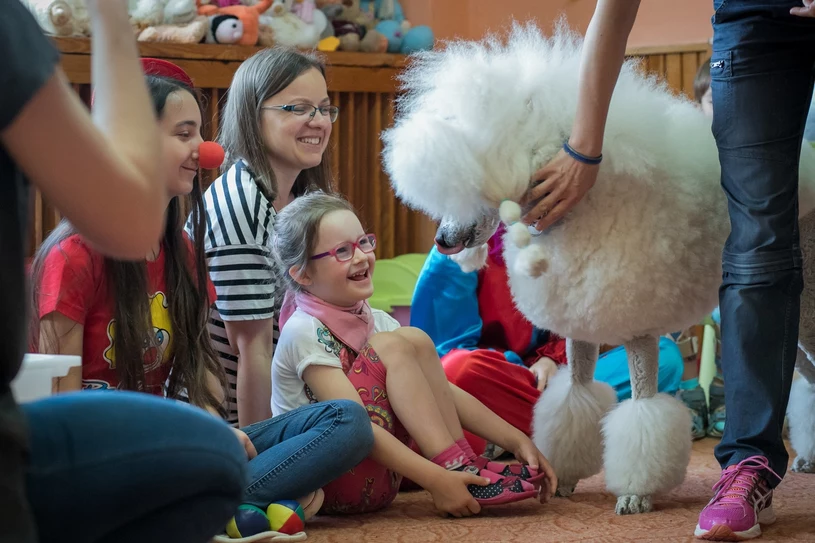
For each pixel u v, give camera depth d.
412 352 1.93
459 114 1.67
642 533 1.65
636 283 1.66
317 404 1.77
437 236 1.85
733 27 1.67
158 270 1.76
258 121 2.16
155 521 0.89
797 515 1.75
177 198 1.77
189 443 0.87
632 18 1.56
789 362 1.63
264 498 1.69
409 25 3.87
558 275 1.71
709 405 2.83
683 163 1.72
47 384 1.24
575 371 1.91
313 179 2.36
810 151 1.84
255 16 3.27
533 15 3.94
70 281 1.61
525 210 1.74
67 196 0.75
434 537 1.66
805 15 1.54
